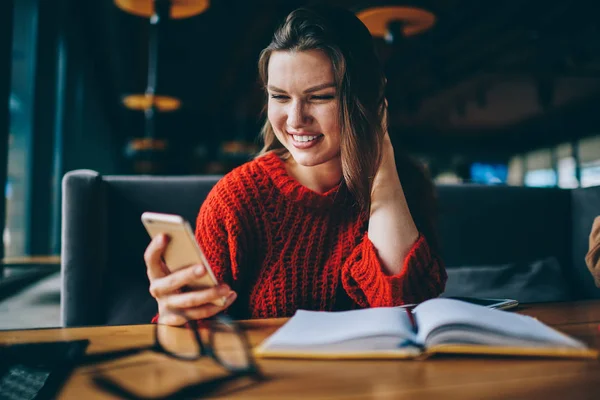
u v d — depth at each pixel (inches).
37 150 163.8
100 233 55.1
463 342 22.6
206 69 497.4
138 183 58.4
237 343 26.3
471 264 70.6
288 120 37.8
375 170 38.7
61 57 215.0
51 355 23.9
